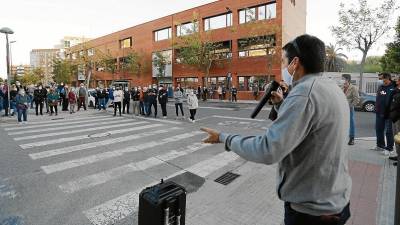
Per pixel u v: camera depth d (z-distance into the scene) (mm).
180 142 8961
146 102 16953
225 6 32719
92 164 6562
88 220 3967
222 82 33594
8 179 5559
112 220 3973
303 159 1574
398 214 2688
